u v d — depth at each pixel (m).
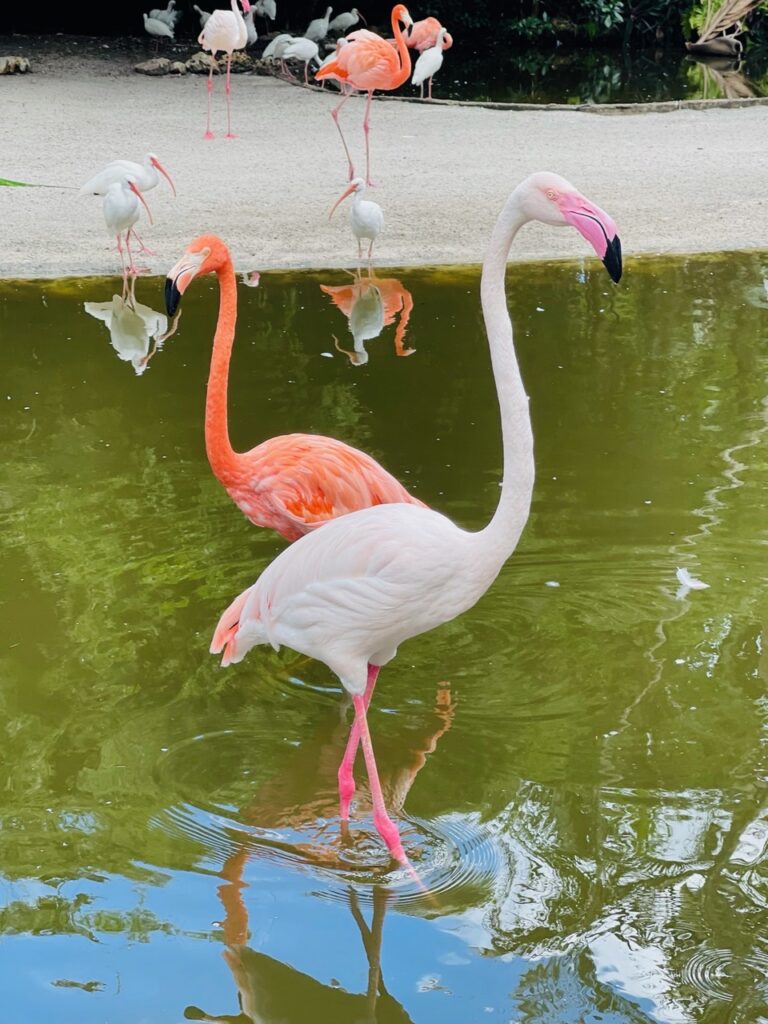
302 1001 2.36
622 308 6.76
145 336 6.30
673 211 8.79
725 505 4.43
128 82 13.91
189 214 8.65
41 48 15.57
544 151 10.81
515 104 12.85
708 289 7.08
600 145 11.08
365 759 2.97
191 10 17.28
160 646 3.60
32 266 7.46
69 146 10.73
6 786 3.00
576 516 4.36
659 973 2.41
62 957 2.47
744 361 5.91
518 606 3.85
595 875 2.71
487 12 18.59
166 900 2.64
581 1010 2.32
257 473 3.67
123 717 3.29
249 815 2.93
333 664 2.80
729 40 17.91
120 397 5.46
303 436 3.81
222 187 9.44
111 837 2.83
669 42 18.69
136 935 2.53
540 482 4.61
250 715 3.33
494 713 3.34
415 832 2.87
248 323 6.50
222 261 3.67
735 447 4.93
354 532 2.72
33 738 3.19
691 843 2.81
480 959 2.46
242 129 11.66
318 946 2.51
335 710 3.37
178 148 10.77
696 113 12.60
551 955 2.47
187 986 2.40
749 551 4.12
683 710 3.34
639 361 5.91
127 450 4.91
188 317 6.64
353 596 2.70
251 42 14.82
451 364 5.89
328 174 9.90
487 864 2.75
